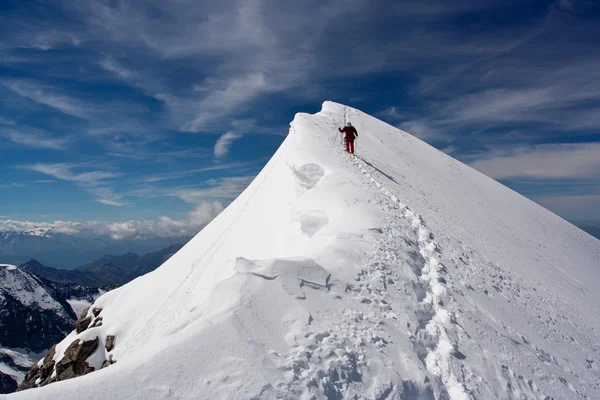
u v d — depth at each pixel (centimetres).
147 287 2089
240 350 483
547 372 769
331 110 4066
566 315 1234
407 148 3678
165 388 414
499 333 823
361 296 745
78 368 1702
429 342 700
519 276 1434
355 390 506
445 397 590
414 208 1641
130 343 1623
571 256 2478
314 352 530
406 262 973
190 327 512
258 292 612
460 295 925
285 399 435
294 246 1205
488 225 2242
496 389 641
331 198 1388
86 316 2159
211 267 1675
